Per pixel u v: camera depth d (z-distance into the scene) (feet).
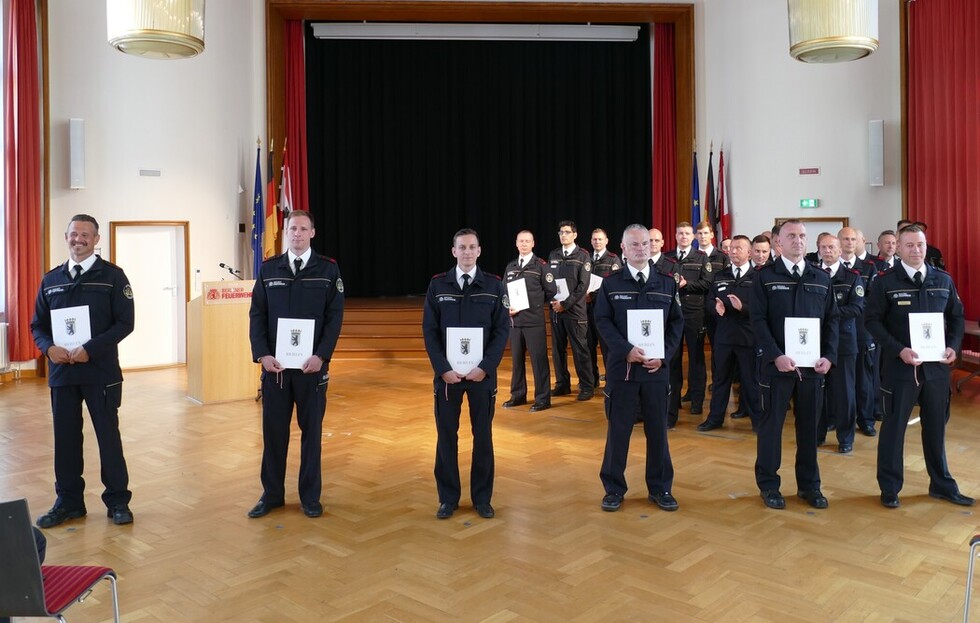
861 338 17.62
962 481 14.28
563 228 22.03
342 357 31.40
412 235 41.09
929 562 10.62
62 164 27.89
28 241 26.91
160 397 23.45
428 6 33.53
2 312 27.22
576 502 13.34
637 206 40.27
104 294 12.31
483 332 12.54
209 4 30.78
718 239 33.04
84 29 28.12
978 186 26.40
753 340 17.69
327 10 33.81
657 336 12.73
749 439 17.72
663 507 12.88
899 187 30.66
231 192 31.96
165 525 12.34
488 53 40.34
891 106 30.63
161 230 30.07
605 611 9.25
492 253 41.22
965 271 27.17
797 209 31.81
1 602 6.60
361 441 17.90
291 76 35.01
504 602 9.52
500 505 13.23
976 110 26.35
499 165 40.98
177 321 30.45
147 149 29.43
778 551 11.05
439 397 12.63
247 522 12.46
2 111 26.94
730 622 8.94
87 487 14.42
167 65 29.78
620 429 12.98
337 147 40.06
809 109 31.53
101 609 9.41
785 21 31.63
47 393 24.43
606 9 33.96
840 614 9.12
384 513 12.88
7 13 26.58
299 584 10.09
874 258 19.86
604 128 40.19
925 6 28.50
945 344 12.95
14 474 15.31
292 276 12.52
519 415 20.53
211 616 9.21
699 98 34.30
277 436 12.76
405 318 33.63
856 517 12.44
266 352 12.50
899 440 12.85
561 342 23.04
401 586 10.00
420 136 40.63
